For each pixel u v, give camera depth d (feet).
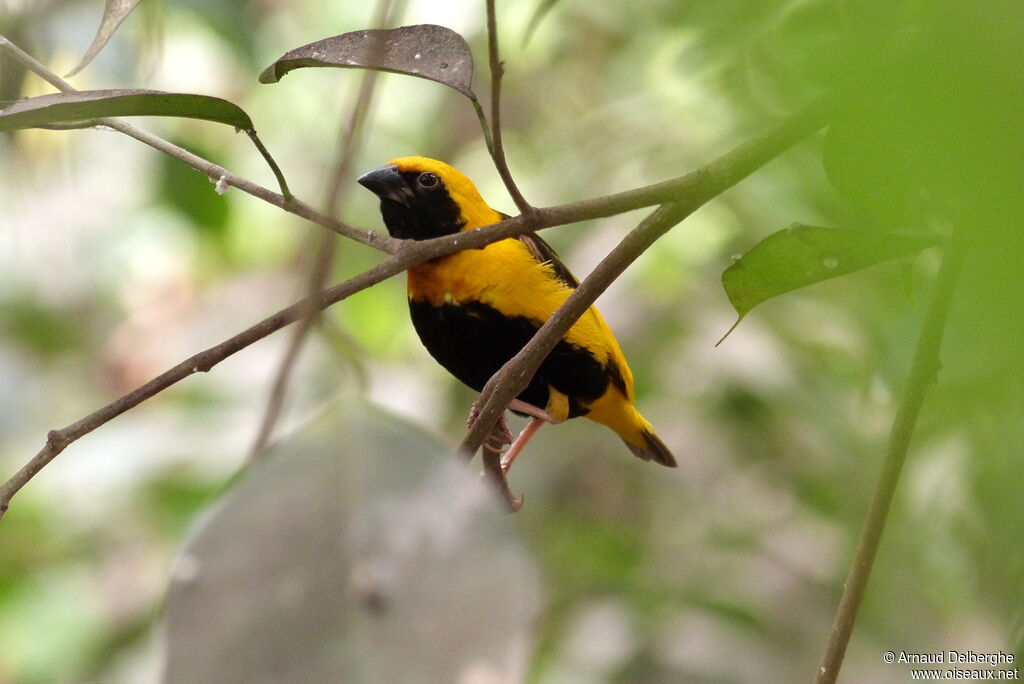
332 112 45.93
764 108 15.28
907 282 17.62
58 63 36.14
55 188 42.22
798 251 16.69
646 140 37.40
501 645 9.85
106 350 47.73
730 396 41.16
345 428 10.83
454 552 10.23
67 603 39.99
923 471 28.25
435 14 39.29
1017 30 6.11
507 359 29.01
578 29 40.88
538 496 42.60
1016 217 6.15
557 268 29.22
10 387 45.85
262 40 44.45
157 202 43.45
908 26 8.39
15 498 42.19
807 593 39.88
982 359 8.07
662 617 38.27
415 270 28.71
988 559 22.77
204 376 42.83
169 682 10.03
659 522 41.98
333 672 9.91
